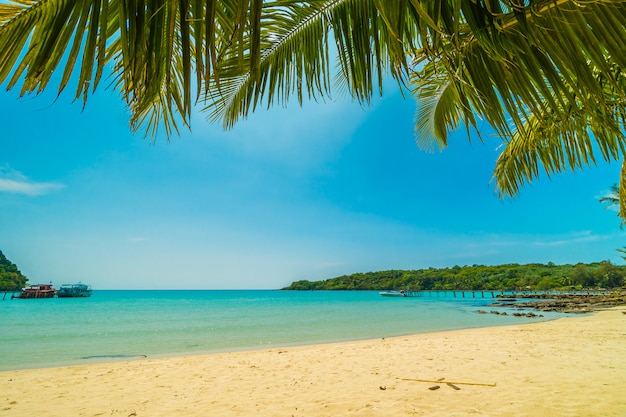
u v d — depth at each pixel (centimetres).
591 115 131
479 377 536
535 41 115
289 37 175
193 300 6719
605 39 108
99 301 6297
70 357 1026
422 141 353
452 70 138
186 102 85
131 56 86
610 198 1359
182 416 424
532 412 372
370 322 2066
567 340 889
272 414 414
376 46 135
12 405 487
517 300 4403
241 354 898
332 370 647
